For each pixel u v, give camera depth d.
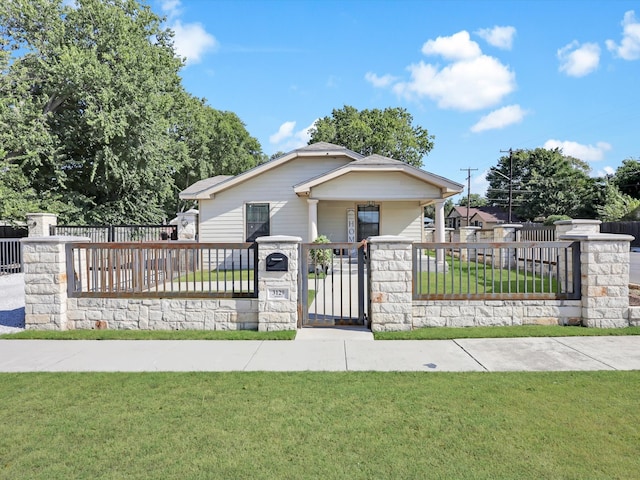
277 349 5.63
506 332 6.22
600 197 40.06
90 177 22.38
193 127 35.12
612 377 4.37
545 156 51.22
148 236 17.50
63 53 18.80
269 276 6.56
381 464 2.77
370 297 6.67
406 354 5.33
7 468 2.76
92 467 2.76
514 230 15.14
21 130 18.25
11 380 4.47
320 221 16.44
